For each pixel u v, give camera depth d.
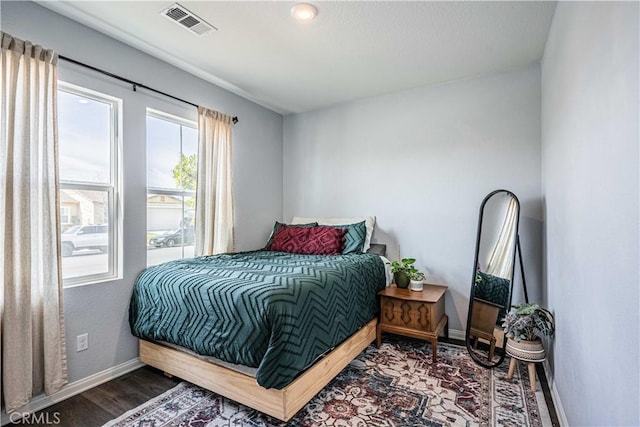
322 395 2.03
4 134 1.76
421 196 3.28
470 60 2.70
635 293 0.90
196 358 2.02
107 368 2.24
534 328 2.12
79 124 2.21
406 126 3.36
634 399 0.91
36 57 1.88
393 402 1.95
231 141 3.26
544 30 2.24
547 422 1.76
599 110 1.19
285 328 1.65
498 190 2.78
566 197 1.76
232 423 1.76
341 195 3.75
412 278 2.93
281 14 2.07
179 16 2.10
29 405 1.86
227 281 1.91
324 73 2.95
